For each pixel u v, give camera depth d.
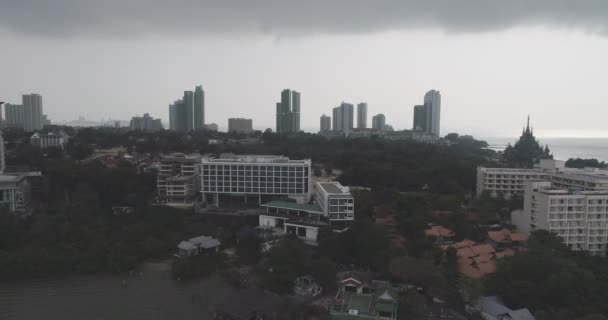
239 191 181.62
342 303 99.56
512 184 193.50
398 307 95.56
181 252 132.00
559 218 135.00
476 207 167.50
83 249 127.25
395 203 158.88
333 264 112.81
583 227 135.12
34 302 105.44
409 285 106.44
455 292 100.56
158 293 110.19
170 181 181.00
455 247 125.06
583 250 128.25
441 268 110.62
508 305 98.44
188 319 97.94
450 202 162.25
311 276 109.50
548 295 94.56
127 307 103.25
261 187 180.50
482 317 93.31
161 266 126.69
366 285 106.56
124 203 171.12
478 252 122.75
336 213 148.25
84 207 151.25
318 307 97.69
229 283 113.69
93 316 99.19
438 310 97.56
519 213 152.25
